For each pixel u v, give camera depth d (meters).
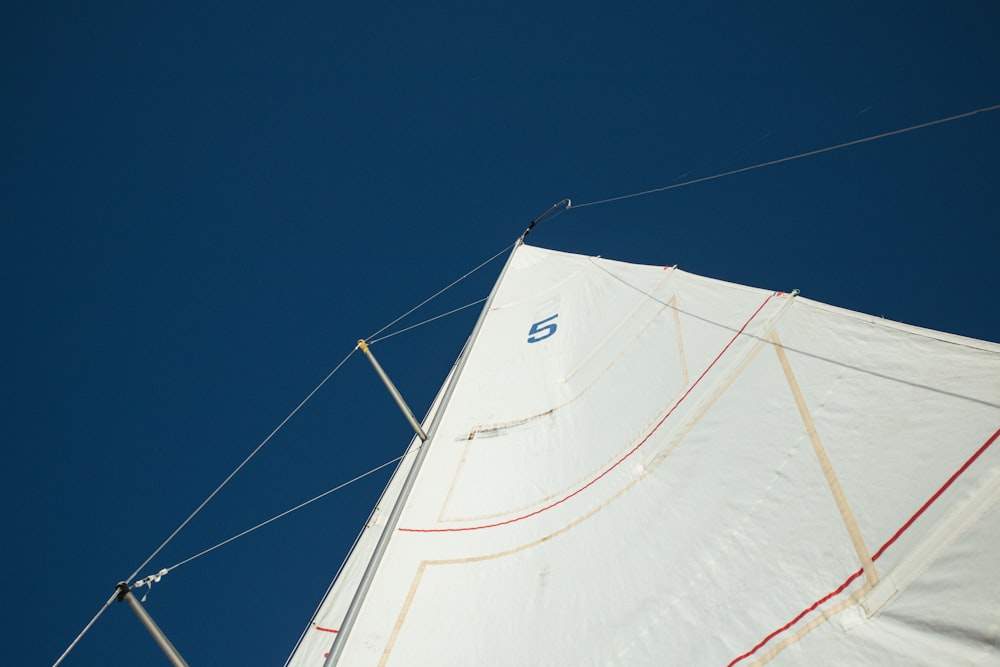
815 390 4.05
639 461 4.98
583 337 8.17
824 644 2.74
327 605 5.65
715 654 3.08
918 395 3.38
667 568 3.81
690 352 5.76
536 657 3.84
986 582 2.39
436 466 6.39
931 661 2.37
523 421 6.85
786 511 3.49
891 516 2.95
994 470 2.69
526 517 5.29
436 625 4.44
